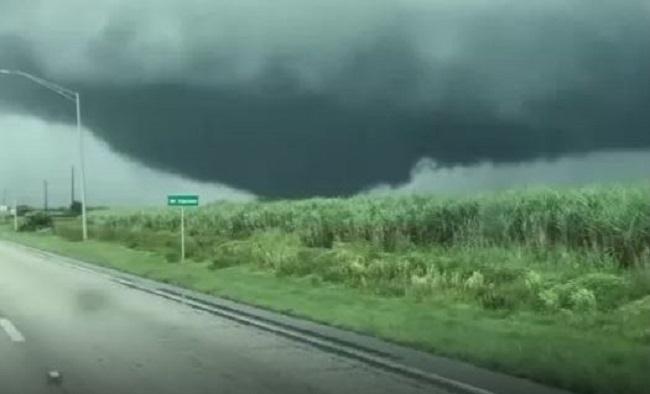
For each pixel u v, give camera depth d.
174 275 28.36
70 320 16.70
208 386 9.77
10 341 13.68
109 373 10.67
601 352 11.47
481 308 17.59
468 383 9.62
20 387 9.74
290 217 47.19
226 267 31.14
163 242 46.84
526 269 21.94
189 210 66.62
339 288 22.53
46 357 11.99
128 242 51.22
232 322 16.28
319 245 37.69
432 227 33.97
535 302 17.45
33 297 21.73
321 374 10.57
